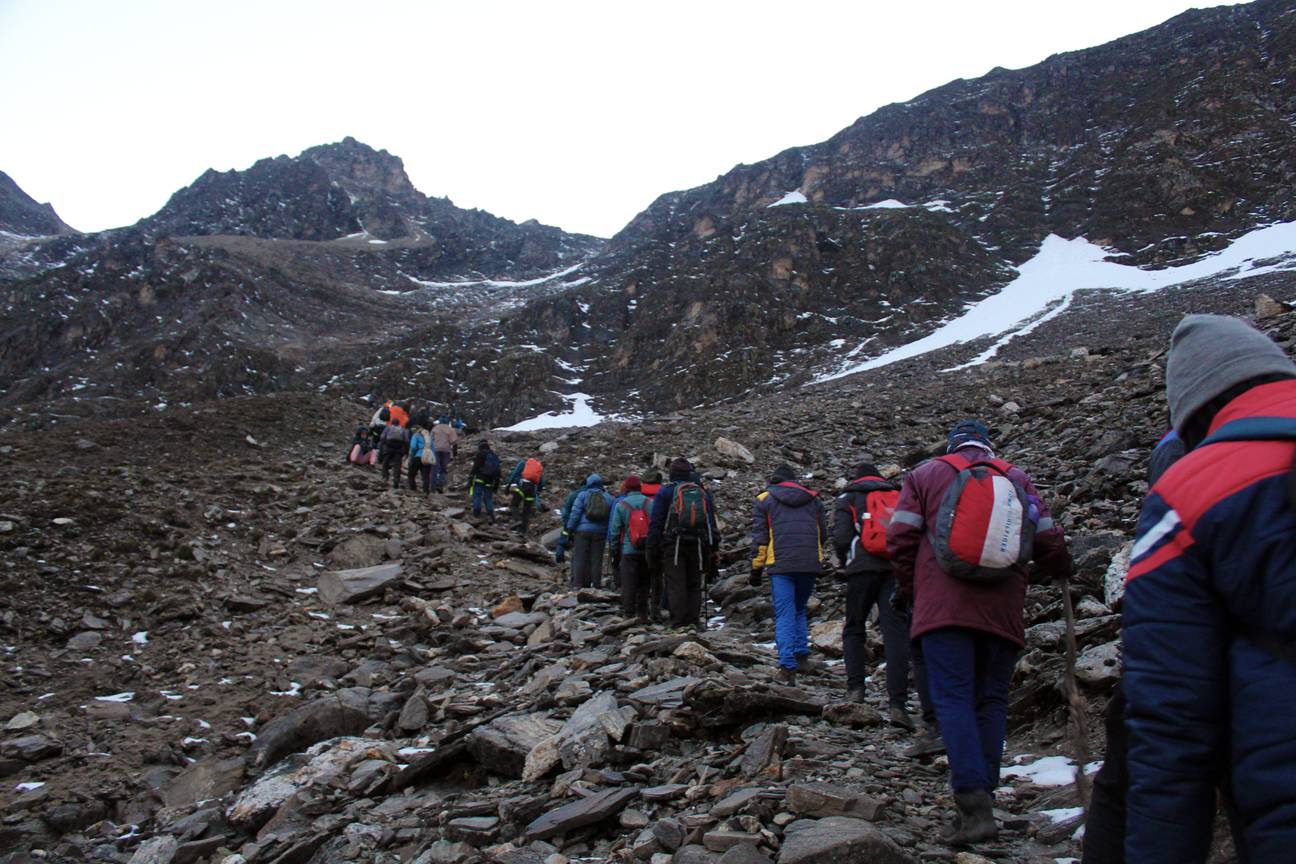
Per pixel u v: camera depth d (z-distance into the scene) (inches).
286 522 546.0
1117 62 4958.2
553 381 2847.0
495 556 529.7
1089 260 2994.6
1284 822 60.1
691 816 159.2
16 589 377.1
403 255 6865.2
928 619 147.4
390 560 502.9
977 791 136.2
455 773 229.0
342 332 4372.5
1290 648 63.4
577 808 175.6
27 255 6412.4
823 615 350.9
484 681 317.1
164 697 315.0
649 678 253.1
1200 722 67.2
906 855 131.0
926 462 156.6
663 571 367.6
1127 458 395.2
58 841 231.6
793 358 2573.8
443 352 3102.9
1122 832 91.0
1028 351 1520.7
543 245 7805.1
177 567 430.3
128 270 4530.0
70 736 283.1
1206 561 68.2
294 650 365.4
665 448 803.4
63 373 3309.5
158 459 708.7
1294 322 658.8
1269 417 68.4
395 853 185.9
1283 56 4178.2
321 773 238.7
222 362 3235.7
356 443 830.5
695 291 3117.6
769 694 213.6
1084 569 262.5
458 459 886.4
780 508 270.7
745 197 5334.6
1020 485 147.6
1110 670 185.5
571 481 733.9
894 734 206.7
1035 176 4104.3
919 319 2659.9
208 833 225.3
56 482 527.2
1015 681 220.7
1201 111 3932.1
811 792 151.4
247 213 7268.7
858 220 3609.7
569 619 369.4
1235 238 2770.7
